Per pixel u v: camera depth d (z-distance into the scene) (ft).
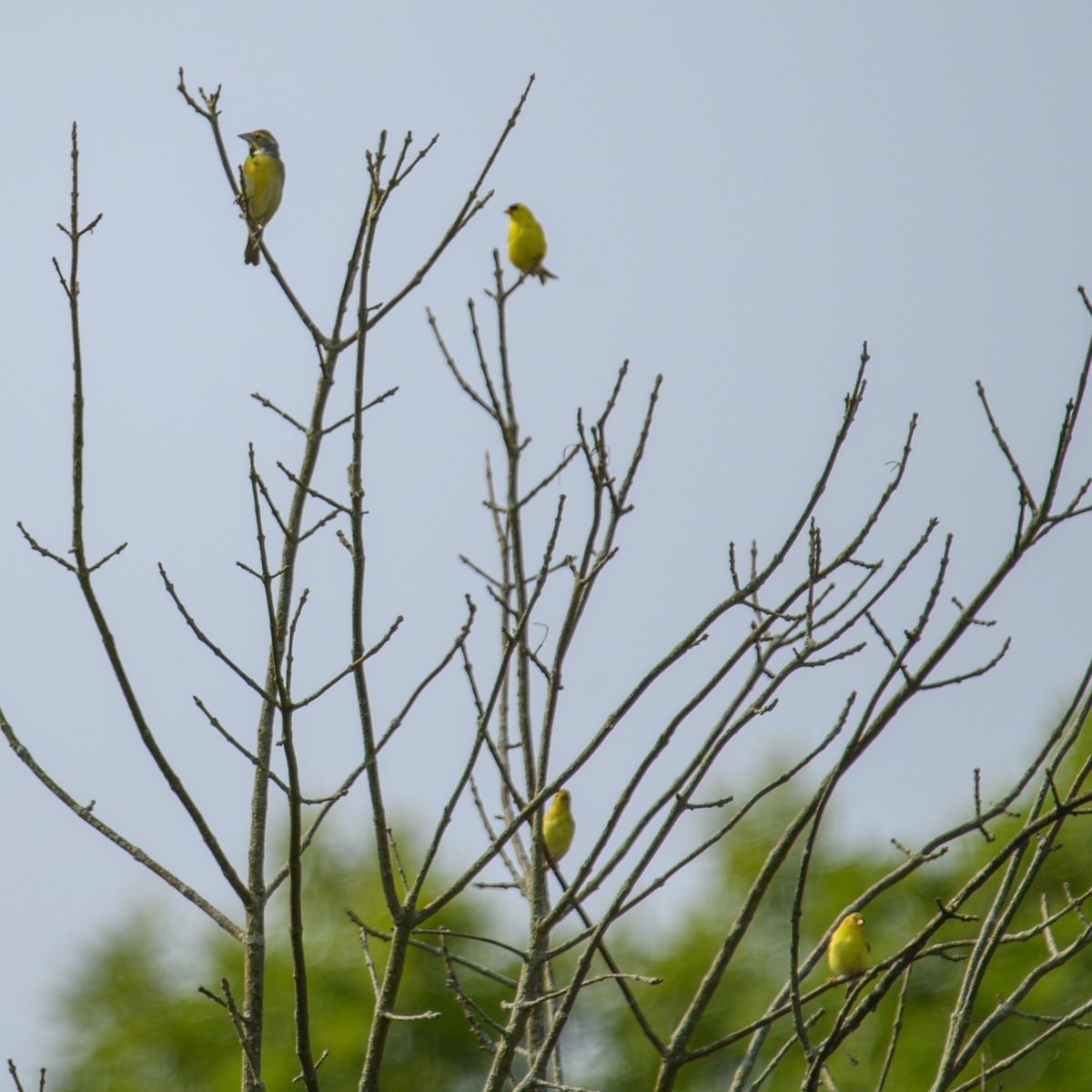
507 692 37.11
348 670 28.04
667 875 27.50
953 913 25.95
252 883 28.96
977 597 25.81
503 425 38.73
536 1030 31.09
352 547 29.09
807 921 79.10
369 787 28.22
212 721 26.45
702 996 27.40
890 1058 25.98
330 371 33.55
